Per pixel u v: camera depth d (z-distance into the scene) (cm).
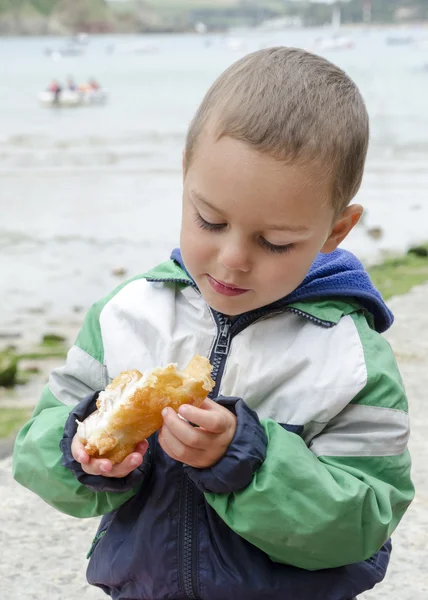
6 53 8112
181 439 166
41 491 196
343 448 184
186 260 179
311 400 186
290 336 196
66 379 208
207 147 168
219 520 188
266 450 174
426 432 384
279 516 172
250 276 172
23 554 294
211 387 171
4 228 1167
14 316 767
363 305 203
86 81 4081
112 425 169
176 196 1400
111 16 11450
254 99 169
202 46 9350
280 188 164
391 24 11100
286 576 185
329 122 171
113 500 190
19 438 205
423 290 689
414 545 300
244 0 11894
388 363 193
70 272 934
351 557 179
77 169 1714
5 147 2028
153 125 2381
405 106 2755
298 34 11625
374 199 1398
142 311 202
